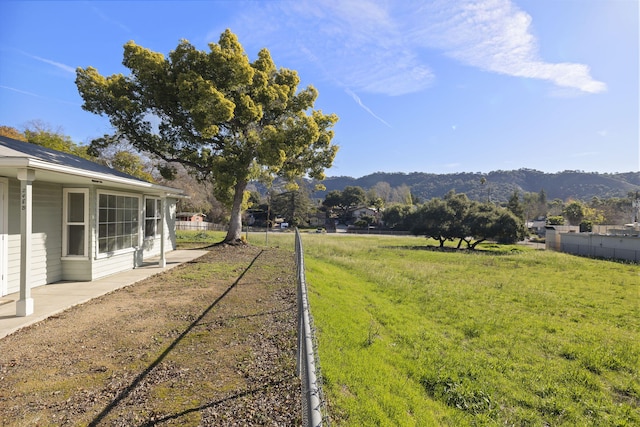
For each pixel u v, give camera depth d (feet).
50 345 14.49
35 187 23.86
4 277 21.44
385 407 12.00
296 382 11.46
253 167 51.49
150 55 46.19
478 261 71.10
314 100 59.52
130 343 14.85
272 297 23.21
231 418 9.47
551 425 12.57
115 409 9.83
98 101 48.16
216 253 48.08
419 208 139.95
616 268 61.21
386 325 22.56
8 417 9.38
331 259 56.54
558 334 22.95
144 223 40.22
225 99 43.98
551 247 114.73
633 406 14.20
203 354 13.79
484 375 16.01
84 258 26.76
